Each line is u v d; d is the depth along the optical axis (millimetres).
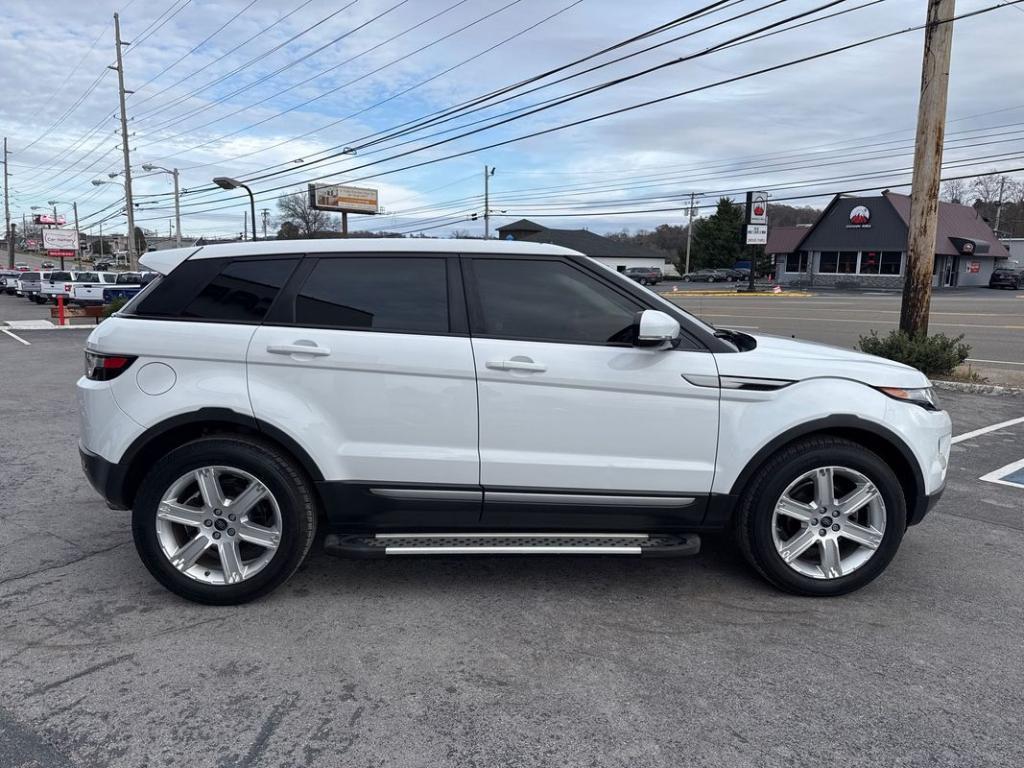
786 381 3619
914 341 11039
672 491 3615
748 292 46562
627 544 3619
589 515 3635
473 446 3547
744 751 2580
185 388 3508
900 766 2510
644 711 2812
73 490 5531
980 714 2803
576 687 2967
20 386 10742
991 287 50906
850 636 3396
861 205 52656
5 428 7734
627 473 3576
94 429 3582
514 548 3545
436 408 3521
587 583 3969
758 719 2766
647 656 3213
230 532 3574
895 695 2926
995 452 6914
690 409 3572
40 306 37531
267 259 3674
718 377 3562
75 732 2646
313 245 3689
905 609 3676
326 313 3588
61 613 3545
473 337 3559
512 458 3535
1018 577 4074
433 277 3633
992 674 3088
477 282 3635
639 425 3562
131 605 3635
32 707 2789
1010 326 21641
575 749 2588
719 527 3727
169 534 3590
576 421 3543
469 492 3568
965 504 5363
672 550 3604
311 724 2713
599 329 3615
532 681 3008
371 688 2947
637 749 2590
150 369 3520
